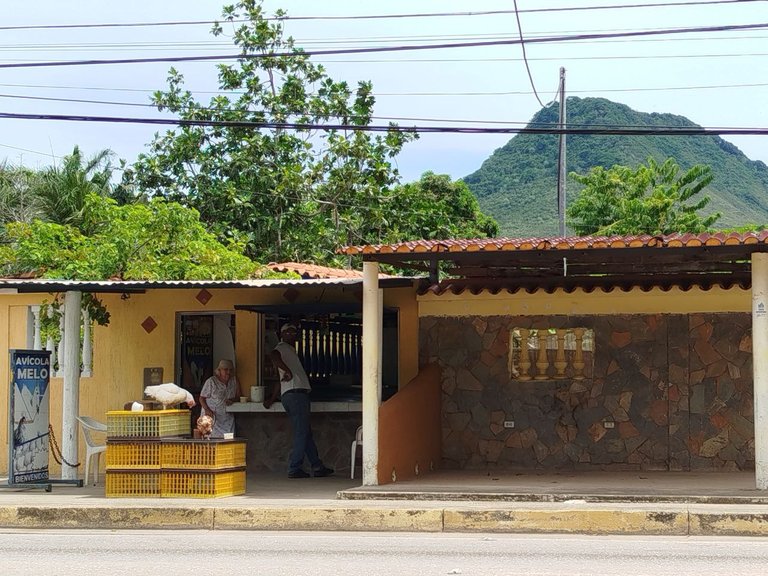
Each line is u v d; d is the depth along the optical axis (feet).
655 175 132.26
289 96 93.50
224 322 54.29
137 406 41.63
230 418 49.78
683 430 48.49
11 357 43.70
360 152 92.63
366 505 36.91
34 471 44.42
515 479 44.93
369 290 42.47
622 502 37.19
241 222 91.25
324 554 30.07
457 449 50.44
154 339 52.80
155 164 93.15
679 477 45.27
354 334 56.24
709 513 34.06
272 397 50.08
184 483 40.45
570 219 133.59
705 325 48.60
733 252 39.17
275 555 29.91
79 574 26.63
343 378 55.21
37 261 66.23
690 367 48.65
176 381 52.49
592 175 132.57
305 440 48.39
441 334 51.06
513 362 50.52
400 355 51.19
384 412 42.70
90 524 37.09
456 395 50.67
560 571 26.66
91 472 51.49
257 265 69.26
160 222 66.59
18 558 29.53
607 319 49.55
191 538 34.04
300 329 52.70
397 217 93.61
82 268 64.08
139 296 53.11
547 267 47.06
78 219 101.60
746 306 48.21
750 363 48.08
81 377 53.11
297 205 91.71
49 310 52.54
